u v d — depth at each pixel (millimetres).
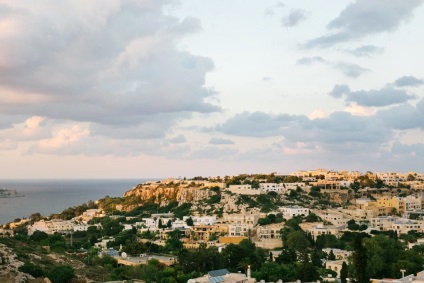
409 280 194750
